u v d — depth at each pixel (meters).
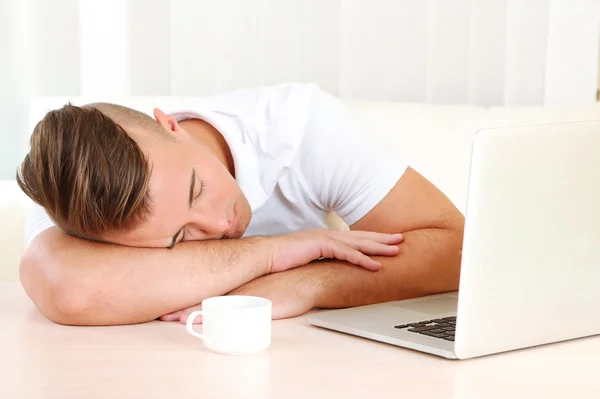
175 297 1.10
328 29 2.26
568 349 0.97
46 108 1.83
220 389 0.81
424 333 1.01
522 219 0.90
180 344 0.99
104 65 2.15
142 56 2.16
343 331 1.05
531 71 2.41
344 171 1.50
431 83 2.36
